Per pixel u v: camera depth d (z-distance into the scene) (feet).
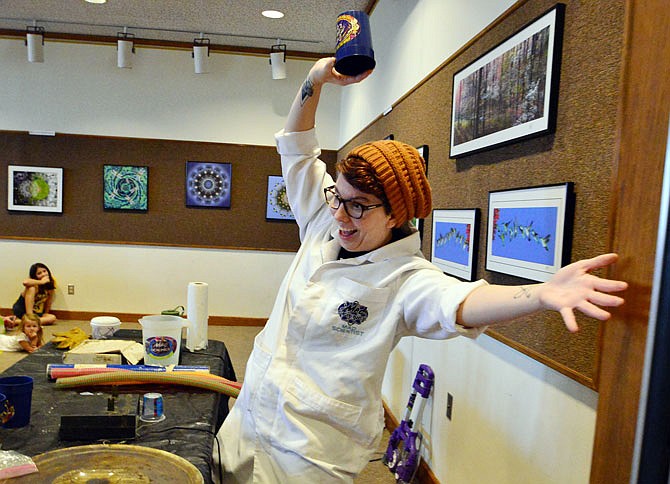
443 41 7.83
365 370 3.29
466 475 6.40
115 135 17.16
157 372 5.20
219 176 17.54
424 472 7.82
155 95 17.22
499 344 5.66
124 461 3.42
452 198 7.27
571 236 4.32
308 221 4.21
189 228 17.58
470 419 6.37
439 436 7.46
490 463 5.74
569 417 4.29
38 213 17.06
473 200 6.51
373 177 3.11
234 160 17.58
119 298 17.44
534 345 4.83
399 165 3.14
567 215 4.31
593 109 4.07
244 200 17.70
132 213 17.34
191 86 17.33
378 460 8.70
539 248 4.75
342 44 3.68
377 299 3.33
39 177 16.96
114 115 17.12
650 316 1.70
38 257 17.17
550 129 4.63
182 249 17.58
